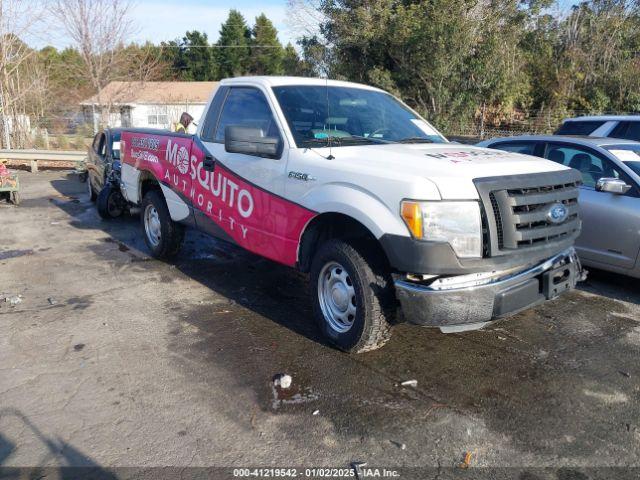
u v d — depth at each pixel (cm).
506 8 2248
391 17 2211
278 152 464
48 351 438
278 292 585
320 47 2573
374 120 519
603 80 2500
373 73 2247
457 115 2197
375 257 396
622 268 573
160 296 570
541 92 2589
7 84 2206
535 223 385
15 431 331
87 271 660
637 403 368
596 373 408
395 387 384
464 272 353
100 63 2684
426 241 352
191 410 354
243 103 526
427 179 357
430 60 2142
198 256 730
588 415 353
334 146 456
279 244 468
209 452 313
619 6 2680
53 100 2697
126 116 3525
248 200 500
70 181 1569
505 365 419
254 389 380
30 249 771
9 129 2242
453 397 372
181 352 438
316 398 369
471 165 382
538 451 316
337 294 426
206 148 558
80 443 320
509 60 2295
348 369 410
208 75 6538
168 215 661
